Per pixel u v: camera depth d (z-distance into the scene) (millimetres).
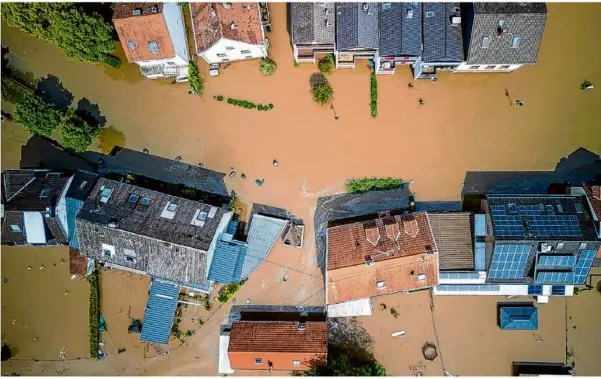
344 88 52250
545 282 47500
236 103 52812
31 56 54125
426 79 51812
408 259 47000
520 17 45656
